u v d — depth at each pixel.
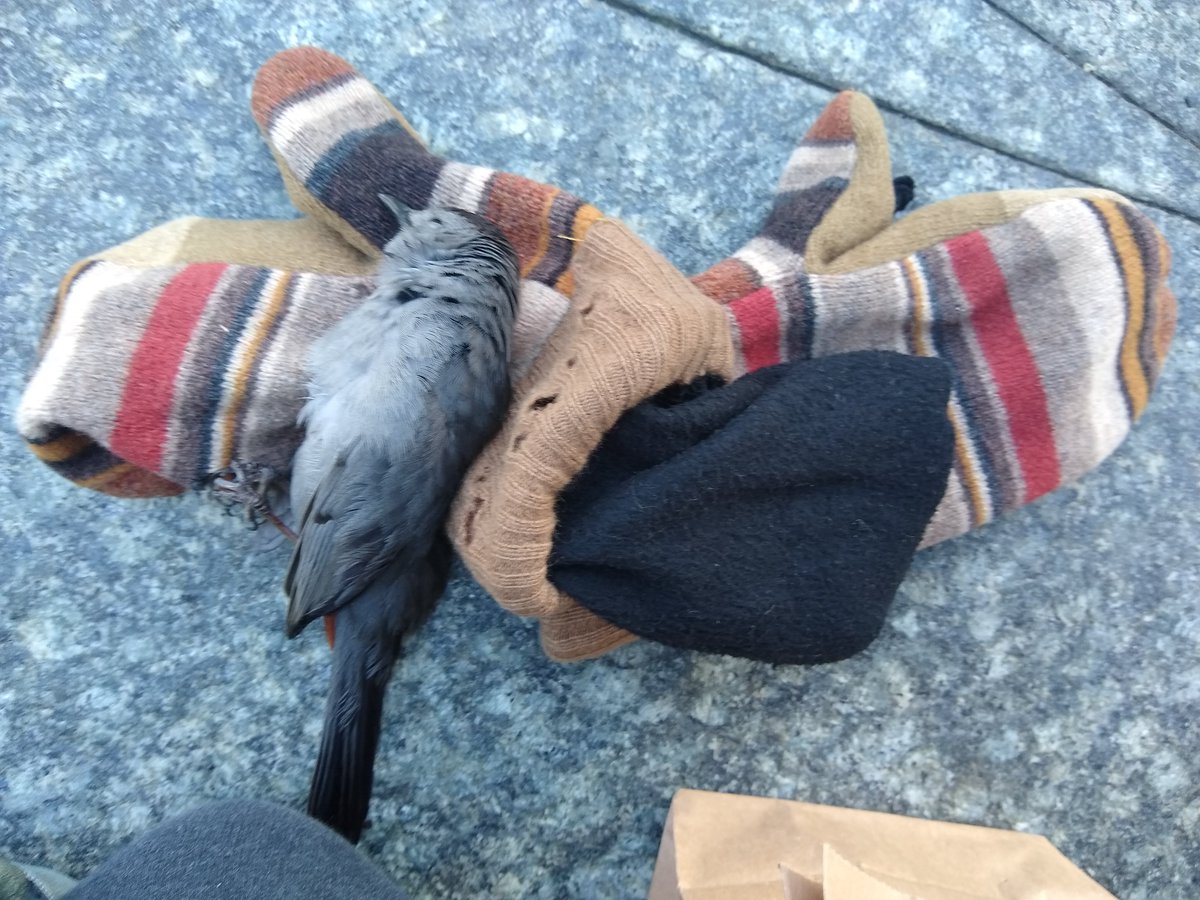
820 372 0.29
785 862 0.32
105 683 0.37
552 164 0.40
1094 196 0.36
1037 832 0.38
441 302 0.31
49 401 0.32
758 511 0.28
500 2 0.41
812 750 0.38
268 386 0.33
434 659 0.37
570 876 0.36
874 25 0.41
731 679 0.38
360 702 0.33
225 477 0.34
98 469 0.35
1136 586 0.39
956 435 0.36
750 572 0.28
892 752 0.38
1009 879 0.33
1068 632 0.39
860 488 0.29
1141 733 0.38
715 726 0.38
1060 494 0.39
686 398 0.30
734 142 0.41
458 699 0.37
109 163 0.39
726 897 0.31
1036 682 0.38
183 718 0.37
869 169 0.37
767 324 0.35
